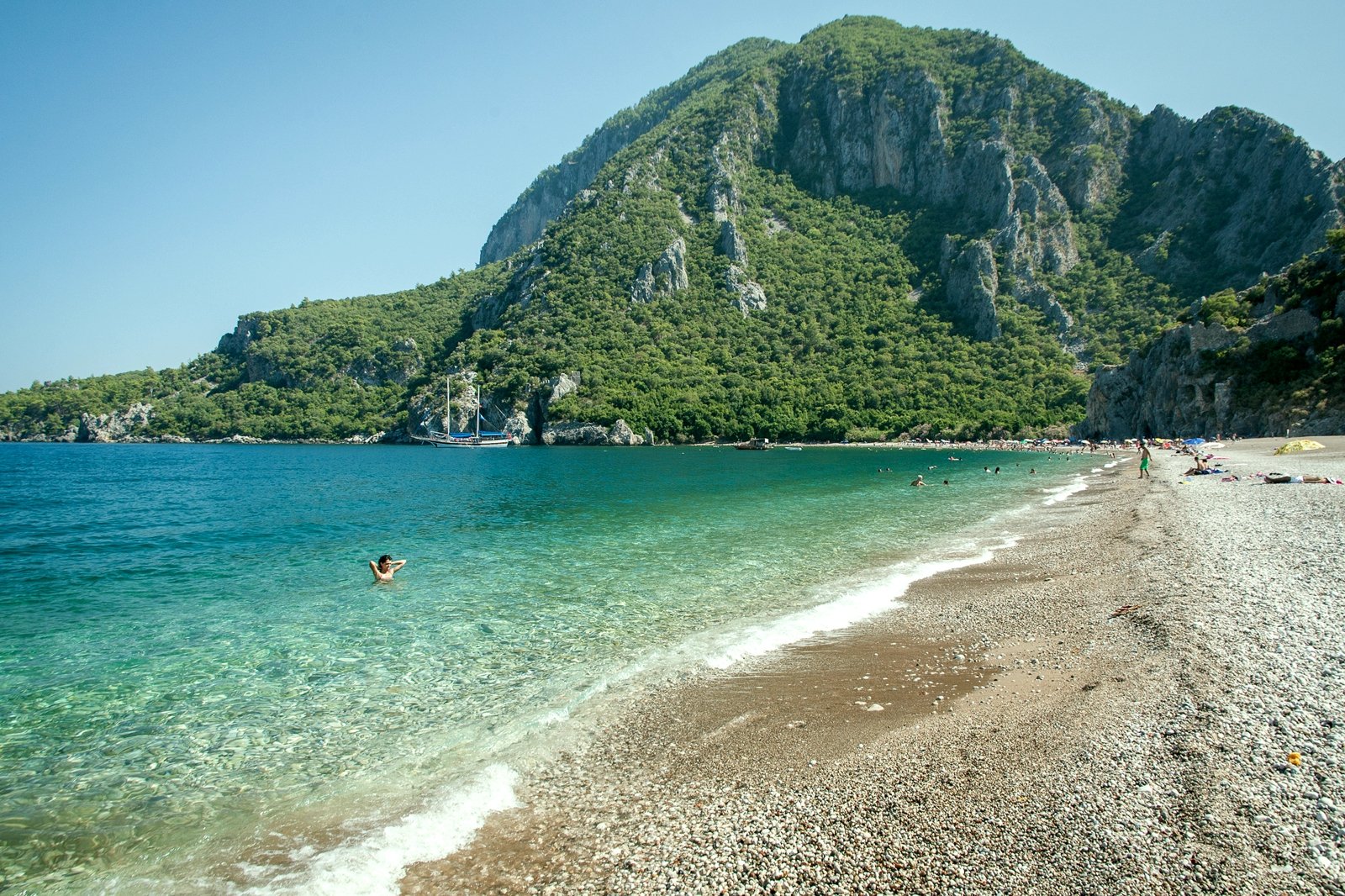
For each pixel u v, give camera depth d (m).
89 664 13.91
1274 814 6.61
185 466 91.50
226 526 34.94
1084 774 7.74
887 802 7.64
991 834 6.85
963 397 147.38
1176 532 22.38
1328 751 7.57
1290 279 91.06
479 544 27.91
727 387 161.75
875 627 14.87
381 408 183.38
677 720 10.43
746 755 9.16
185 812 8.42
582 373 162.88
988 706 10.13
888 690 11.20
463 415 162.12
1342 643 10.71
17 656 14.50
